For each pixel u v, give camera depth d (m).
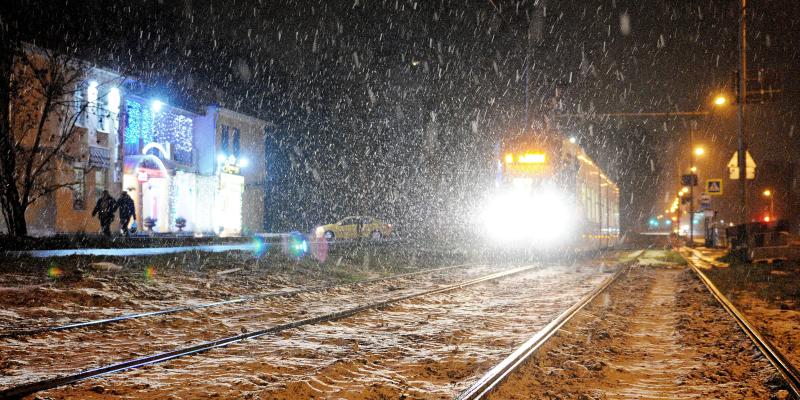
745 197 24.61
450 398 6.01
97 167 30.25
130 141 33.66
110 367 6.69
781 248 26.58
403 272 22.39
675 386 6.82
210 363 7.26
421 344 8.79
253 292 15.17
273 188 51.00
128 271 15.34
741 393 6.37
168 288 14.09
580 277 20.23
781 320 11.56
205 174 39.81
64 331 8.93
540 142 25.28
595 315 12.02
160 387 6.16
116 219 31.98
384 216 57.72
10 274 13.61
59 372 6.75
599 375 7.18
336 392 6.17
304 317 11.30
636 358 8.42
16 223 20.31
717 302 13.58
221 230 40.59
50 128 27.05
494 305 13.38
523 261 25.77
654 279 21.06
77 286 12.95
